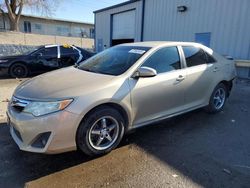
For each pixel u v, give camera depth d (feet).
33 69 33.55
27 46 78.84
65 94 9.78
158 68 12.85
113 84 10.87
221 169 10.21
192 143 12.59
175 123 15.26
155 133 13.70
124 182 9.22
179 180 9.39
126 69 11.82
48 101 9.52
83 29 146.00
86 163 10.51
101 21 64.64
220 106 17.34
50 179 9.39
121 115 11.35
